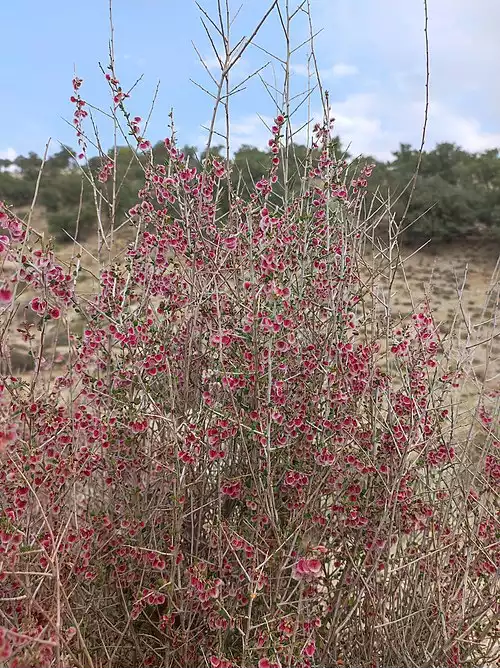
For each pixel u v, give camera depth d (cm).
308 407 235
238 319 248
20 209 1364
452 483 250
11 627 178
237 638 229
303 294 249
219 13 212
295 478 220
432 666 218
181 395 248
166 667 213
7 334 222
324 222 258
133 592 234
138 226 256
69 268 235
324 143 254
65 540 207
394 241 266
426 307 269
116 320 239
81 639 178
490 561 222
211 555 234
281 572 209
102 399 236
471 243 1780
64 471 218
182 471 226
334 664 223
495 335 254
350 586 234
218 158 256
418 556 240
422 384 249
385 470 232
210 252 242
